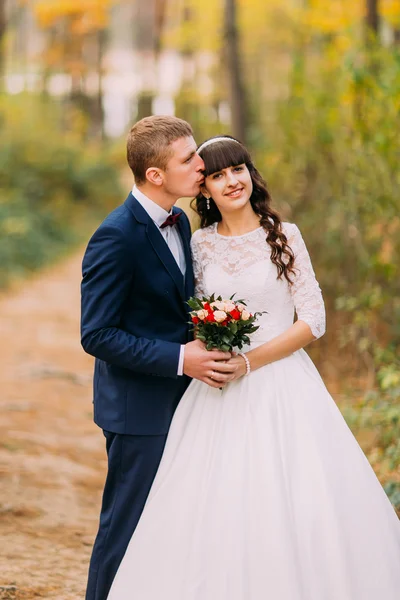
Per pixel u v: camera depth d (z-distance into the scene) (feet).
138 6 85.87
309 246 21.33
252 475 8.59
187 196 9.14
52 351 27.30
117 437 9.21
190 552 8.52
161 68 77.20
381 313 19.44
